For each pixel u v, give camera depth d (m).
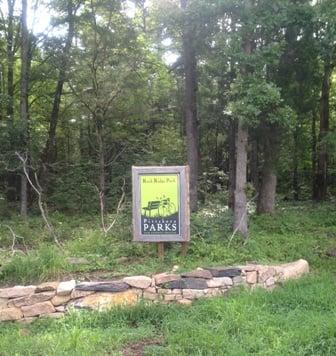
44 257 7.66
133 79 18.52
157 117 21.78
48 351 5.21
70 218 15.87
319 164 22.38
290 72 12.84
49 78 20.55
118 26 18.44
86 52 18.42
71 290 6.84
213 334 5.47
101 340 5.55
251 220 12.94
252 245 9.21
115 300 6.93
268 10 9.95
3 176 19.50
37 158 18.12
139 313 6.45
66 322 6.37
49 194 20.14
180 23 11.23
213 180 20.41
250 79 9.82
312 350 5.07
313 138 21.81
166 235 8.10
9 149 16.11
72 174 19.80
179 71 17.05
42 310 6.72
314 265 9.09
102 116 18.61
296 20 10.11
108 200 17.92
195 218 9.59
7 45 20.45
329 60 12.99
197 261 8.14
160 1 13.84
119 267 7.84
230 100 12.18
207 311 6.35
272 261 8.75
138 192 8.15
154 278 7.17
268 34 10.84
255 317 5.98
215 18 10.72
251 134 13.21
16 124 16.38
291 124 10.49
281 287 7.51
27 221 14.45
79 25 18.88
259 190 15.70
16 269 7.41
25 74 18.48
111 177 19.22
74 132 25.38
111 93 18.14
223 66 11.15
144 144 20.36
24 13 18.64
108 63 18.30
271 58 9.93
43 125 23.30
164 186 8.14
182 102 21.16
